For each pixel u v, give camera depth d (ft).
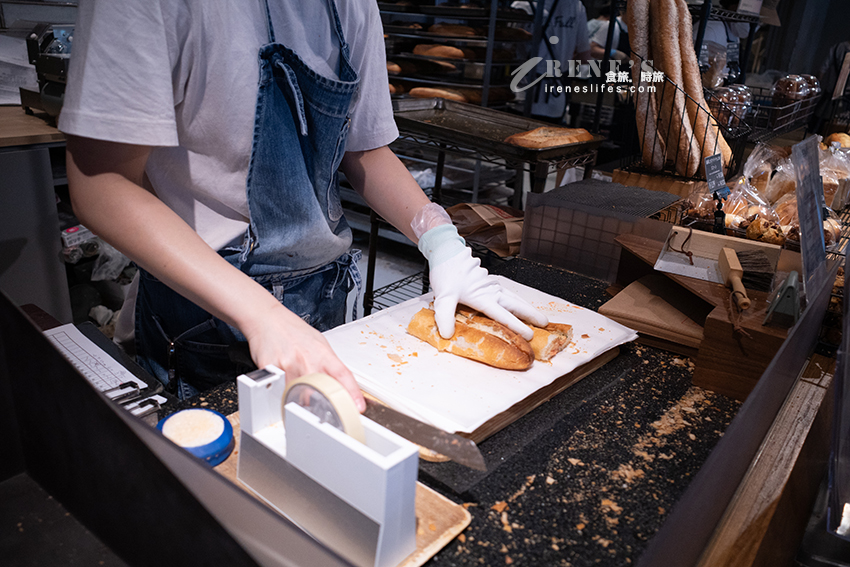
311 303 4.11
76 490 1.79
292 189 3.52
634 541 2.10
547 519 2.18
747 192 4.82
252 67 3.12
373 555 1.80
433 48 12.17
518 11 11.62
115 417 1.47
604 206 4.66
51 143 7.10
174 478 1.40
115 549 1.75
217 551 1.39
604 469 2.47
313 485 1.90
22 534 1.79
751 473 2.95
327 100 3.46
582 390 3.09
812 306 3.26
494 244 5.94
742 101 6.99
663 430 2.77
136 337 4.10
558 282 4.52
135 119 2.65
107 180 2.73
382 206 4.13
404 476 1.78
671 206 4.81
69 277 8.82
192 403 2.70
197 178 3.40
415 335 3.36
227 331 3.74
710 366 3.11
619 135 11.40
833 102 9.63
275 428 2.12
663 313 3.70
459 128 8.79
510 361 3.02
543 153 7.31
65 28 7.15
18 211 6.97
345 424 1.84
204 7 2.87
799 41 11.07
